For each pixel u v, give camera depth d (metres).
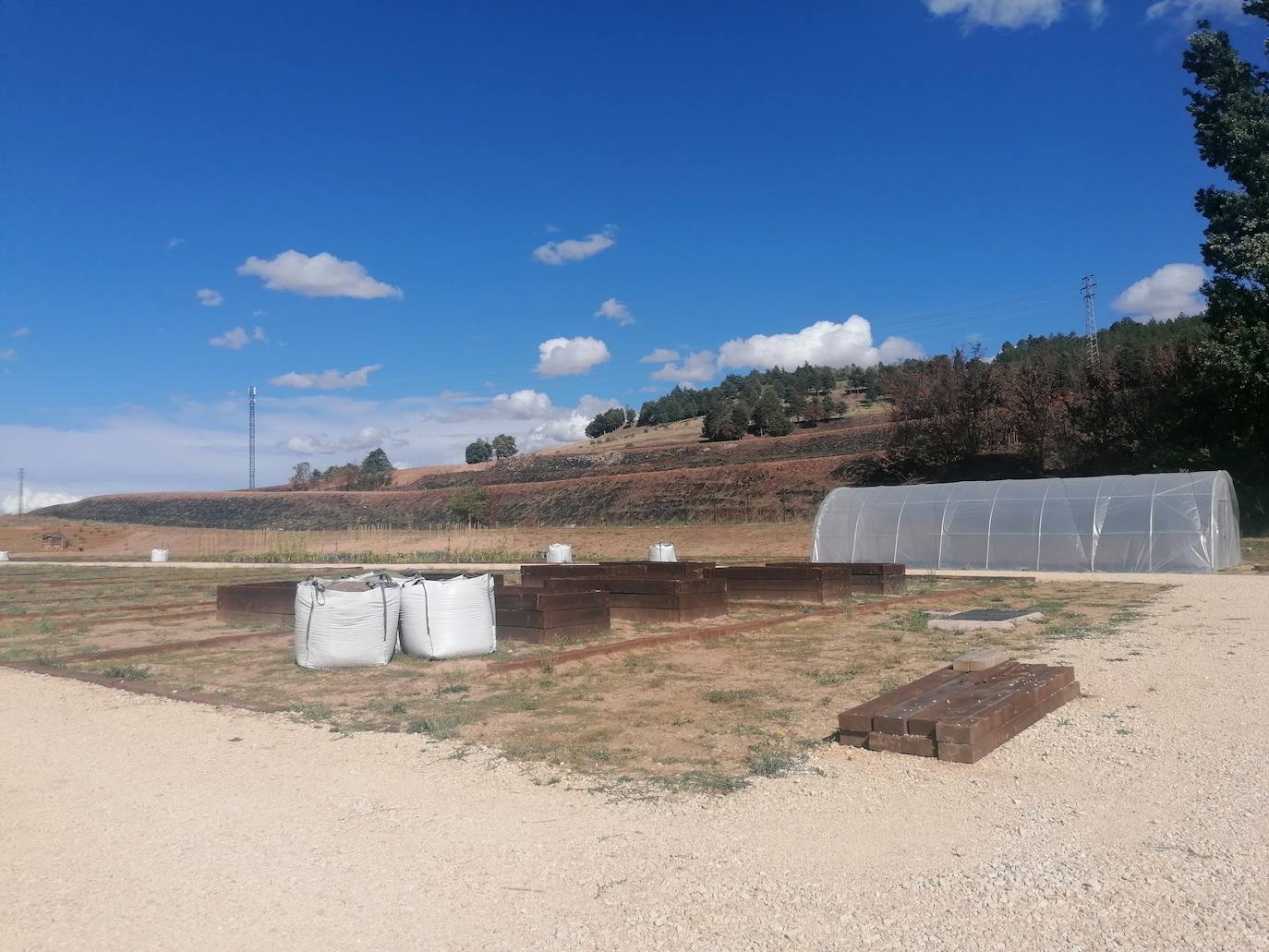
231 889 4.62
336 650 11.09
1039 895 4.18
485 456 103.31
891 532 27.59
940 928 3.90
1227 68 32.53
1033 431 42.47
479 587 11.68
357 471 93.56
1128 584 19.73
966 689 7.65
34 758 7.36
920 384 46.78
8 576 33.72
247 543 56.31
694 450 72.56
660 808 5.67
